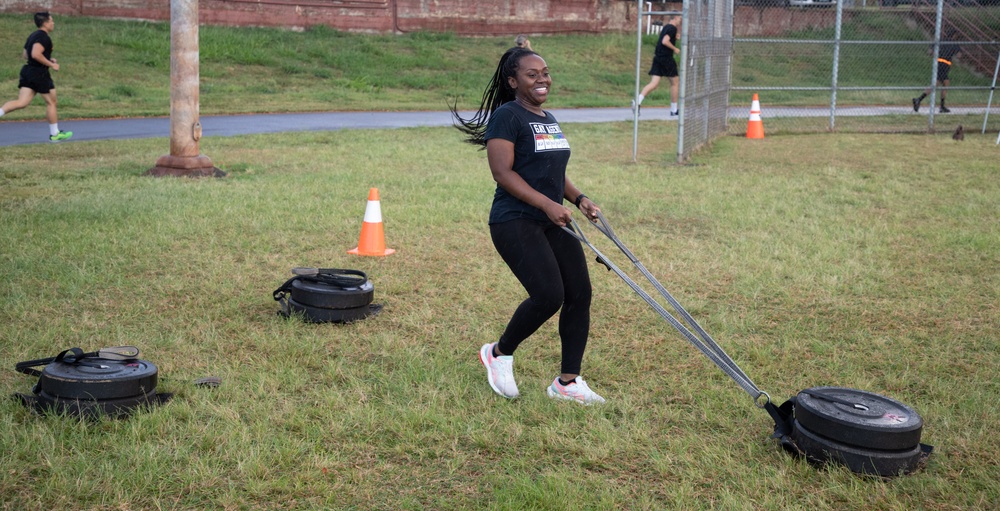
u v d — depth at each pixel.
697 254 7.19
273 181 10.47
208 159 11.06
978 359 4.81
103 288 5.98
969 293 6.11
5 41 23.94
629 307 5.80
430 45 31.36
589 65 31.42
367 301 5.50
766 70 29.62
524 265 3.96
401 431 3.74
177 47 10.71
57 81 21.47
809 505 3.19
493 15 34.19
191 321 5.32
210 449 3.54
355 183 10.44
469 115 20.83
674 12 12.19
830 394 3.69
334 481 3.32
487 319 5.52
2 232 7.33
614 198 9.66
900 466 3.36
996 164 12.24
